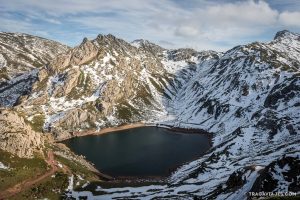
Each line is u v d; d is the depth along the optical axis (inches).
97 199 5935.0
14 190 5890.8
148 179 7342.5
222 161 7313.0
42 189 6033.5
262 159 6441.9
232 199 4569.4
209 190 5546.3
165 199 5467.5
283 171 4269.2
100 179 7273.6
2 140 6934.1
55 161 7303.2
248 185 4722.0
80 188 6382.9
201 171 6860.2
